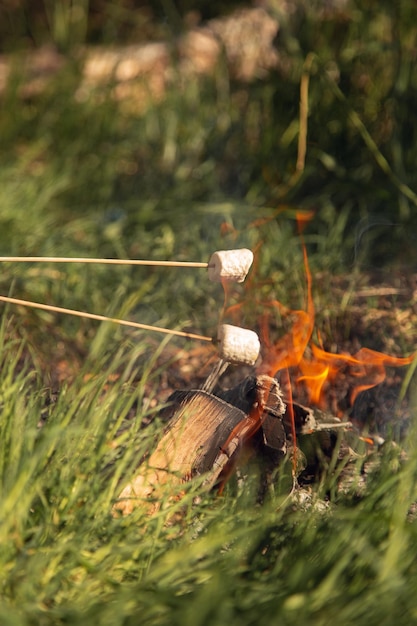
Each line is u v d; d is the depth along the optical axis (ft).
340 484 15.38
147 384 19.11
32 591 11.81
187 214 24.16
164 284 22.00
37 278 21.43
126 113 28.89
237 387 15.62
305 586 12.09
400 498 12.99
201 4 32.63
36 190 25.07
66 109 28.27
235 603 11.84
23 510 12.37
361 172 24.41
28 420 13.94
